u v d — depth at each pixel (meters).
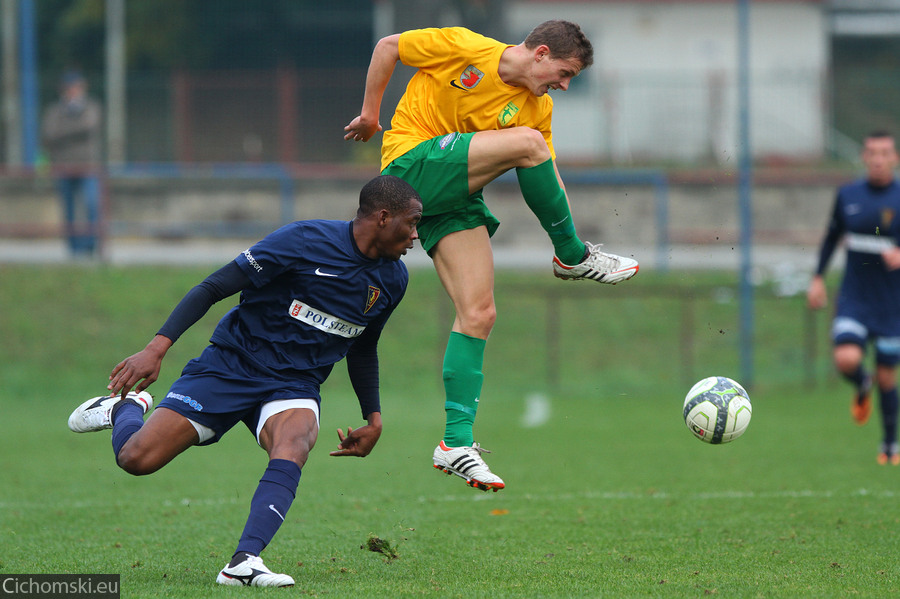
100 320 57.09
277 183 70.81
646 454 35.03
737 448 36.22
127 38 105.81
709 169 75.94
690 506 25.27
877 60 109.88
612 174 71.31
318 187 70.38
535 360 55.72
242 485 29.16
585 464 32.84
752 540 20.97
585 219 71.38
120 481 29.86
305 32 104.12
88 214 64.38
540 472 31.25
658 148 80.62
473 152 17.98
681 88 80.75
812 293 35.03
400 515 24.30
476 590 16.38
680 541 20.94
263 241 17.08
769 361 56.12
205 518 23.91
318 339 17.36
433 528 22.64
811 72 81.94
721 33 99.88
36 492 27.81
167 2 105.88
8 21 81.81
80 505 25.72
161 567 18.42
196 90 78.69
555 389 52.72
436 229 18.69
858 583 17.00
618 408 48.00
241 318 17.44
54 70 106.44
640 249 70.94
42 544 20.69
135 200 70.25
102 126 78.81
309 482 29.62
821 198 72.44
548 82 18.34
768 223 72.62
